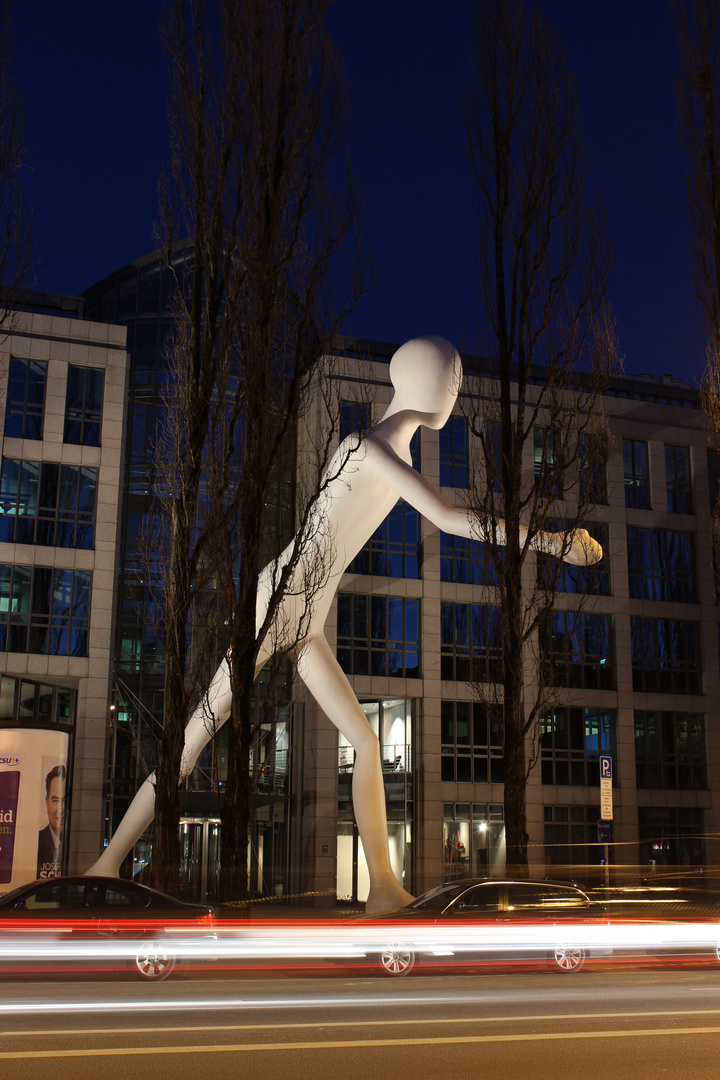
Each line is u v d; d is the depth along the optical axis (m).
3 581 32.41
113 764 32.75
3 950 12.00
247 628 16.30
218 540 16.56
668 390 42.88
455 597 37.00
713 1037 8.34
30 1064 7.00
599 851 37.34
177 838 16.41
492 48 20.86
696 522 41.50
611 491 39.94
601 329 19.97
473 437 37.38
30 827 21.16
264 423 16.88
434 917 13.62
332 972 13.15
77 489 33.91
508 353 20.00
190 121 17.94
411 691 35.88
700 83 18.94
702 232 18.52
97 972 12.04
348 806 34.56
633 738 38.56
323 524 16.86
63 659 32.44
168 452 18.62
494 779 36.22
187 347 17.83
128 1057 7.27
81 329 34.84
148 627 33.31
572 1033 8.48
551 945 13.79
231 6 17.89
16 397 33.81
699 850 38.97
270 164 17.50
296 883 33.50
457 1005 10.20
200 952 12.47
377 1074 6.85
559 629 37.94
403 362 17.38
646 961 15.00
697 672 40.44
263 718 16.86
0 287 17.58
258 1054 7.46
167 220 18.16
